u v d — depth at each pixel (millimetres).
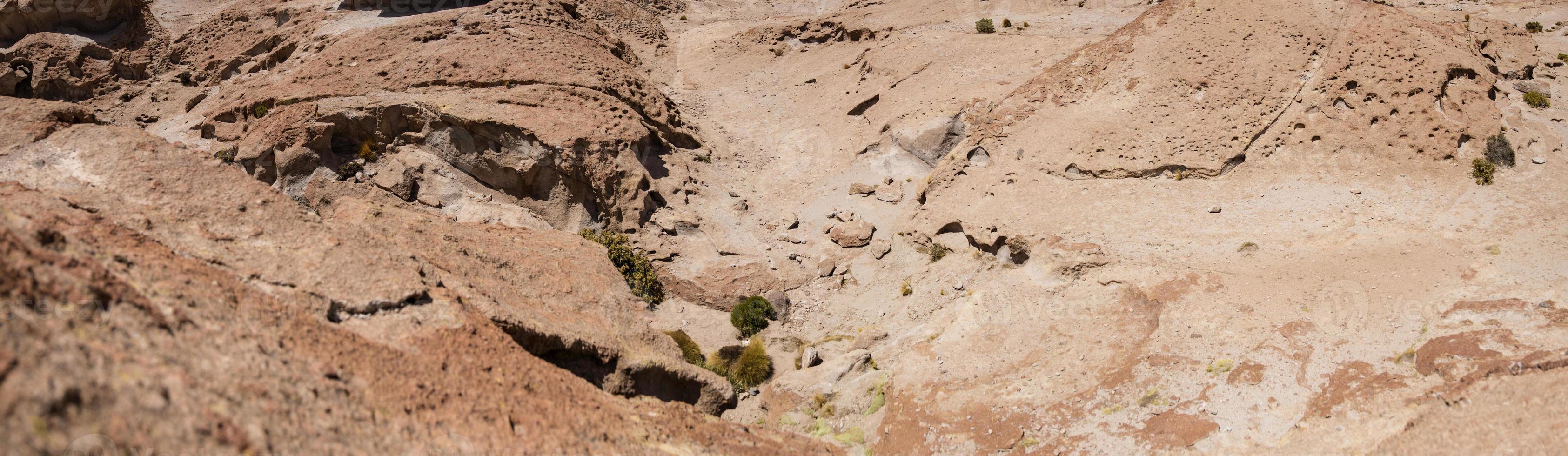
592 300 18656
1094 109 28188
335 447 8930
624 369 16172
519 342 14719
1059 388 17625
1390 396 14922
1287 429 14969
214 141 30125
